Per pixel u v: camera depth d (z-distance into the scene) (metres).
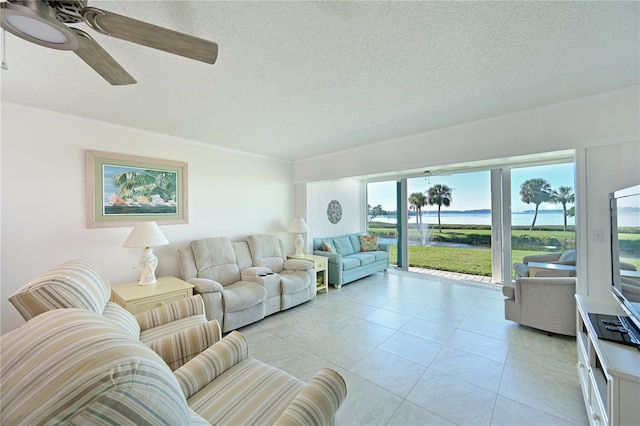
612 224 1.87
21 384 0.56
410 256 5.72
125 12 1.27
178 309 2.11
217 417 1.12
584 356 1.67
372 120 2.90
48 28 0.96
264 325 3.07
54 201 2.58
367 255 5.21
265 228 4.55
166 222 3.32
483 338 2.65
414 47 1.60
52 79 1.93
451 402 1.77
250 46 1.57
